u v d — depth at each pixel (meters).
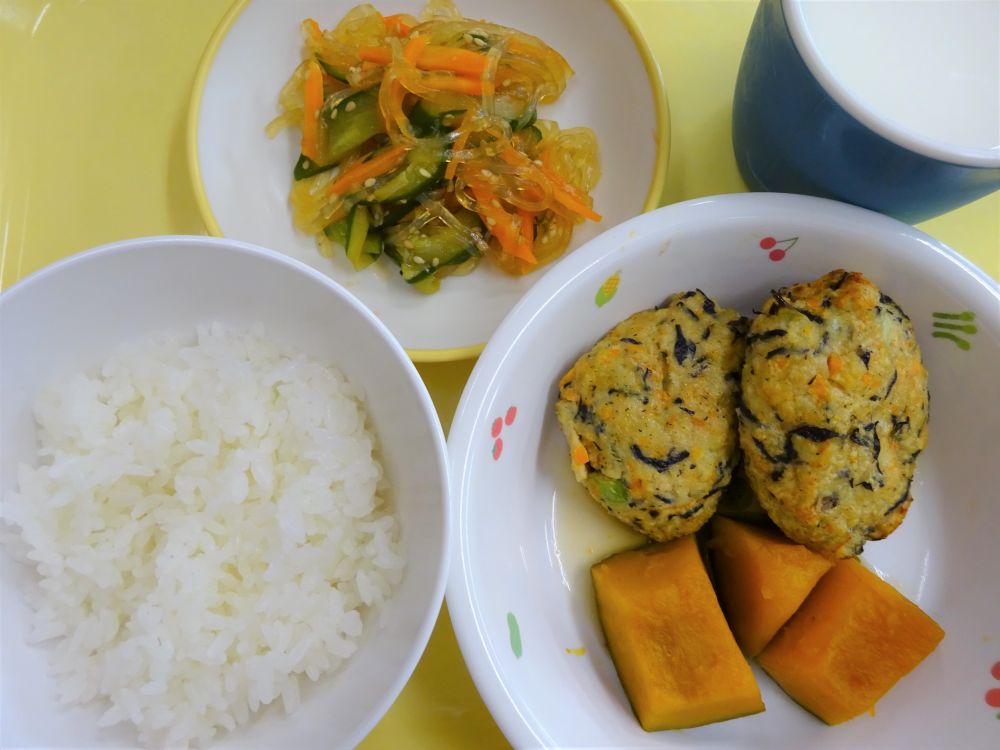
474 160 0.23
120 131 0.24
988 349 0.20
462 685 0.20
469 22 0.24
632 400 0.19
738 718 0.20
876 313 0.19
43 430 0.18
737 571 0.20
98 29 0.25
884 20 0.18
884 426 0.19
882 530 0.19
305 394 0.19
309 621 0.18
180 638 0.17
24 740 0.16
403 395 0.18
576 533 0.22
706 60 0.25
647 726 0.19
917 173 0.18
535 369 0.20
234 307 0.19
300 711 0.17
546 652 0.19
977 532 0.21
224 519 0.18
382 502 0.19
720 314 0.21
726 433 0.20
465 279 0.24
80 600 0.18
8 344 0.17
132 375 0.18
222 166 0.23
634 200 0.23
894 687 0.20
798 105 0.18
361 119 0.23
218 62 0.23
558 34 0.25
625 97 0.24
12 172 0.24
